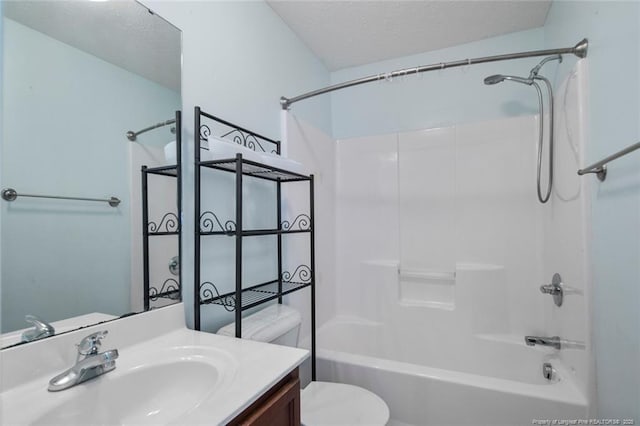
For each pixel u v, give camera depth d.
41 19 0.79
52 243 0.80
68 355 0.79
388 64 2.34
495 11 1.79
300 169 1.45
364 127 2.43
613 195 1.05
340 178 2.43
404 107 2.31
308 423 1.16
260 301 1.24
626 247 0.97
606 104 1.10
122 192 0.96
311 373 1.62
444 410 1.36
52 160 0.81
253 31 1.56
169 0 1.13
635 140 0.91
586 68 1.27
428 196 2.20
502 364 1.86
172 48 1.13
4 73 0.72
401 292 2.25
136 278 0.99
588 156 1.25
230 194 1.35
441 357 2.03
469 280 1.99
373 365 1.51
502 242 2.00
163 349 0.90
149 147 1.04
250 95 1.52
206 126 1.24
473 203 2.08
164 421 0.77
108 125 0.94
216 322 1.26
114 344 0.89
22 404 0.64
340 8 1.72
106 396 0.73
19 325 0.73
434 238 2.17
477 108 2.12
